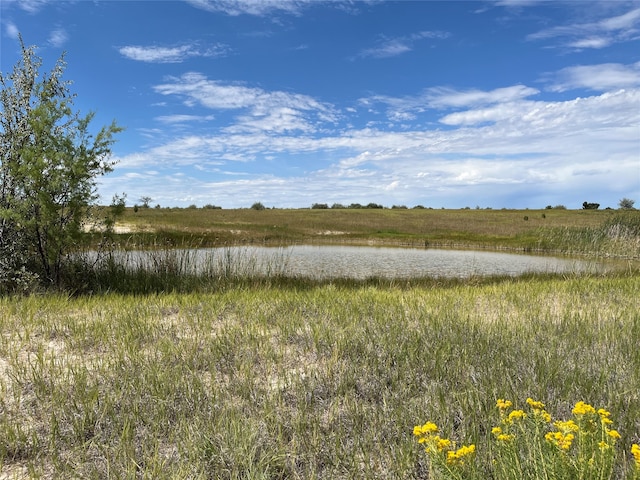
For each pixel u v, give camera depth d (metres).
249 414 3.68
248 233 32.84
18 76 9.72
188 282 10.85
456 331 5.84
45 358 4.92
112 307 7.42
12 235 9.30
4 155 9.31
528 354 4.93
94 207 9.91
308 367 4.74
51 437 3.26
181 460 3.01
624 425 3.39
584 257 25.12
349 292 9.78
